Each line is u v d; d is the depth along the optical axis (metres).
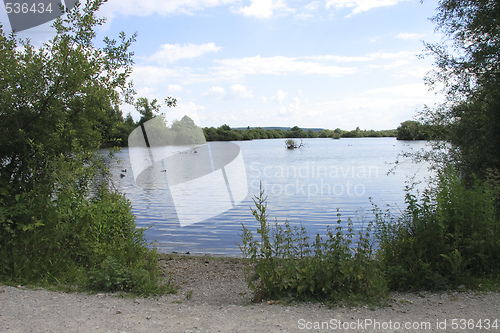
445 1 9.27
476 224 6.11
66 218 6.60
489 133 8.77
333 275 5.28
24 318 4.17
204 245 10.88
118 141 7.73
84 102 7.05
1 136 6.42
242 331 3.95
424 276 5.74
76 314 4.41
